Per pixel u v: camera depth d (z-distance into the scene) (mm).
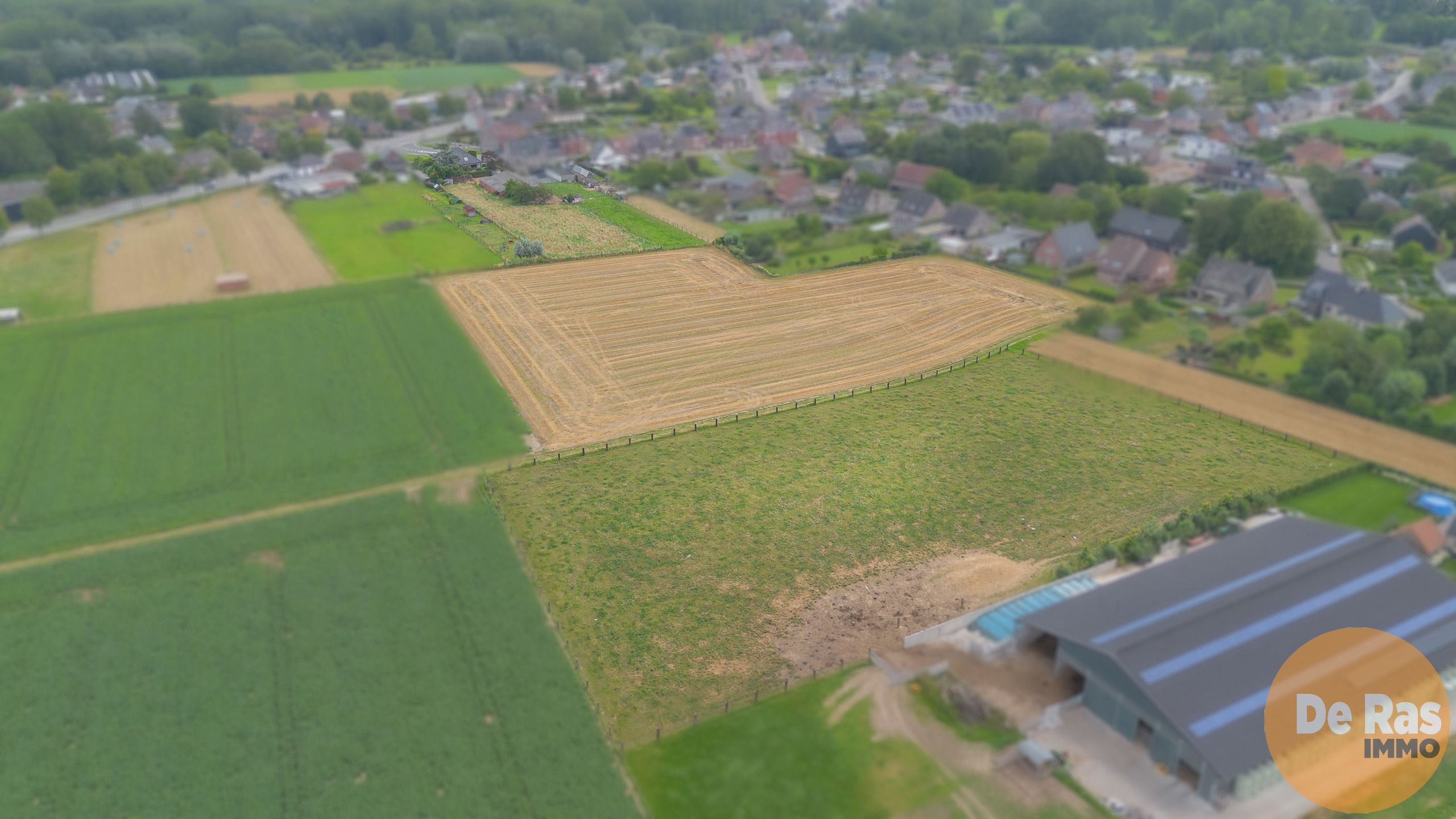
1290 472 66312
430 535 60000
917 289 103500
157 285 105812
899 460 69250
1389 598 48688
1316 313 96000
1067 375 82562
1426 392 75000
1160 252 104375
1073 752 43312
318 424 74250
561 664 49375
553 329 92250
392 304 98125
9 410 76562
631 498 64375
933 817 40062
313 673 48312
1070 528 60969
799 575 56844
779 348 88312
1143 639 45031
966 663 48781
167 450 70375
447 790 41656
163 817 40344
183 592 54438
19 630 51250
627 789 41719
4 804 40812
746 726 45062
